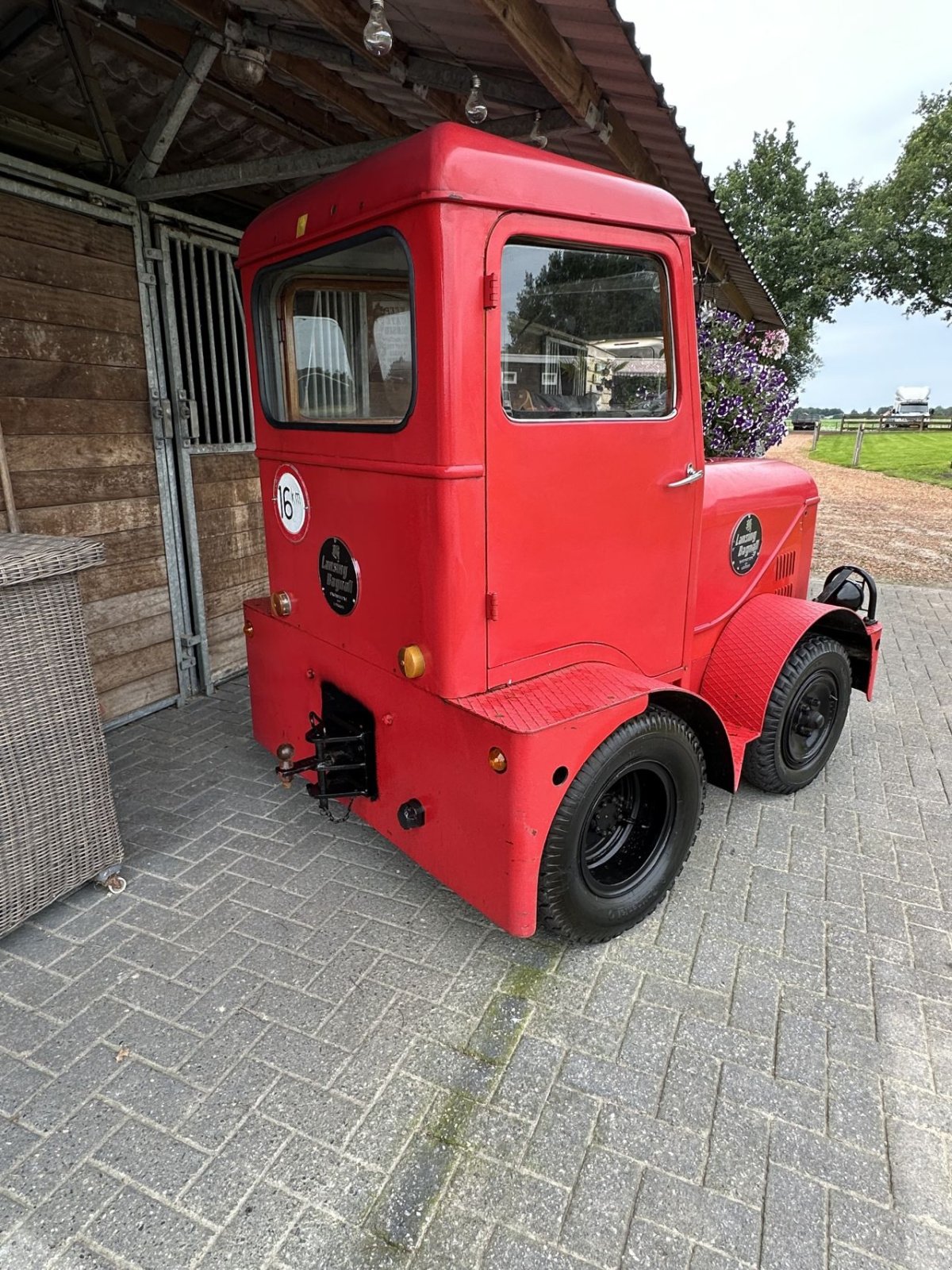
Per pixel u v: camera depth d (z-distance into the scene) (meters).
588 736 2.14
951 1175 1.78
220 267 4.29
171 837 3.10
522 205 1.93
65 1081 2.00
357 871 2.88
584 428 2.22
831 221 20.39
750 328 5.45
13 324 3.28
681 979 2.38
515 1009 2.25
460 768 2.18
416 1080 2.01
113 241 3.64
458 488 1.98
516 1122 1.90
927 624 6.29
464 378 1.92
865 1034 2.18
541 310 2.08
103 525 3.81
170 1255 1.60
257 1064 2.05
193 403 4.16
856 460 18.73
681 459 2.57
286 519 2.78
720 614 3.27
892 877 2.91
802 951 2.51
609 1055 2.10
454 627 2.09
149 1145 1.83
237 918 2.62
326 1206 1.70
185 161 4.28
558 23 2.15
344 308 2.23
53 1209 1.69
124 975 2.36
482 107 2.61
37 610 2.38
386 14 2.33
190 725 4.12
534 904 2.16
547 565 2.24
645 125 2.97
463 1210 1.69
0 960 2.42
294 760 3.10
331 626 2.65
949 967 2.45
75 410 3.59
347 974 2.38
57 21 2.91
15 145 3.42
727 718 3.17
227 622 4.66
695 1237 1.64
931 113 20.42
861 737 4.15
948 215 18.02
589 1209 1.70
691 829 2.66
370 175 1.98
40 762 2.44
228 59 2.80
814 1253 1.61
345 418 2.36
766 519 3.45
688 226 2.41
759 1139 1.86
